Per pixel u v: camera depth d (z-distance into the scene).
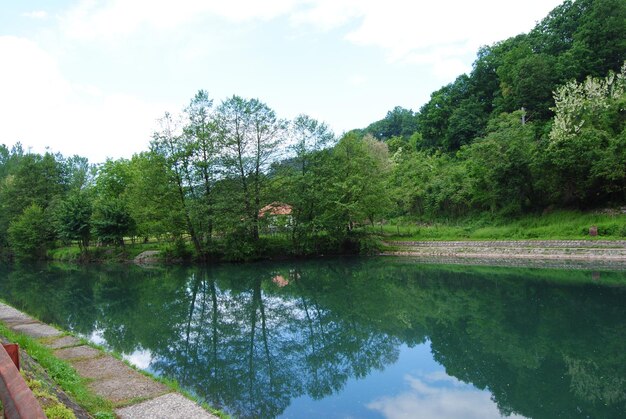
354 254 39.00
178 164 36.03
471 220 38.81
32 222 50.84
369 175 37.53
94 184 56.19
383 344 13.64
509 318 15.62
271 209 37.47
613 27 43.94
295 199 35.94
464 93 60.22
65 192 60.66
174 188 35.94
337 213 35.91
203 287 26.52
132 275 32.94
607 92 33.91
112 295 24.08
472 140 51.44
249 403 9.03
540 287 20.16
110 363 9.01
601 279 20.62
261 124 36.66
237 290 25.28
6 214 57.91
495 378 10.22
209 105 36.72
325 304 20.33
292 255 38.78
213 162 35.75
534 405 8.62
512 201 36.09
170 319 17.94
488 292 20.31
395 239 39.09
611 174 27.66
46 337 11.37
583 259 26.09
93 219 43.06
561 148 29.95
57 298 23.02
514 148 33.03
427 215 43.56
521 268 25.53
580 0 50.97
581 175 29.84
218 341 14.47
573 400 8.80
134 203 37.09
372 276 27.31
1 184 72.62
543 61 46.00
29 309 19.25
